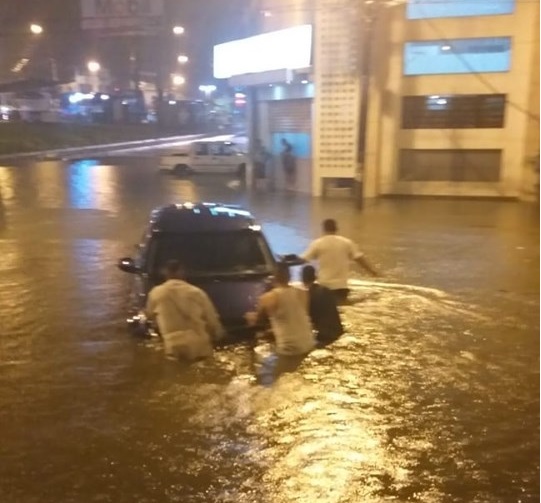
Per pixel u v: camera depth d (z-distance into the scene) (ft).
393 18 75.51
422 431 20.30
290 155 83.66
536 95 73.36
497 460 18.62
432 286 37.09
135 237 52.95
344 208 68.33
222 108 261.85
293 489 17.21
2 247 48.93
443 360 25.94
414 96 76.95
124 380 23.98
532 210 66.95
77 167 122.31
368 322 30.50
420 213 65.05
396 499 16.76
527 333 29.19
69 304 33.65
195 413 21.44
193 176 105.40
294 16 79.36
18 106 211.41
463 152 76.69
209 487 17.33
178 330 25.72
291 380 23.90
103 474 17.95
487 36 73.61
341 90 75.92
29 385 23.68
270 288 27.99
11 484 17.49
